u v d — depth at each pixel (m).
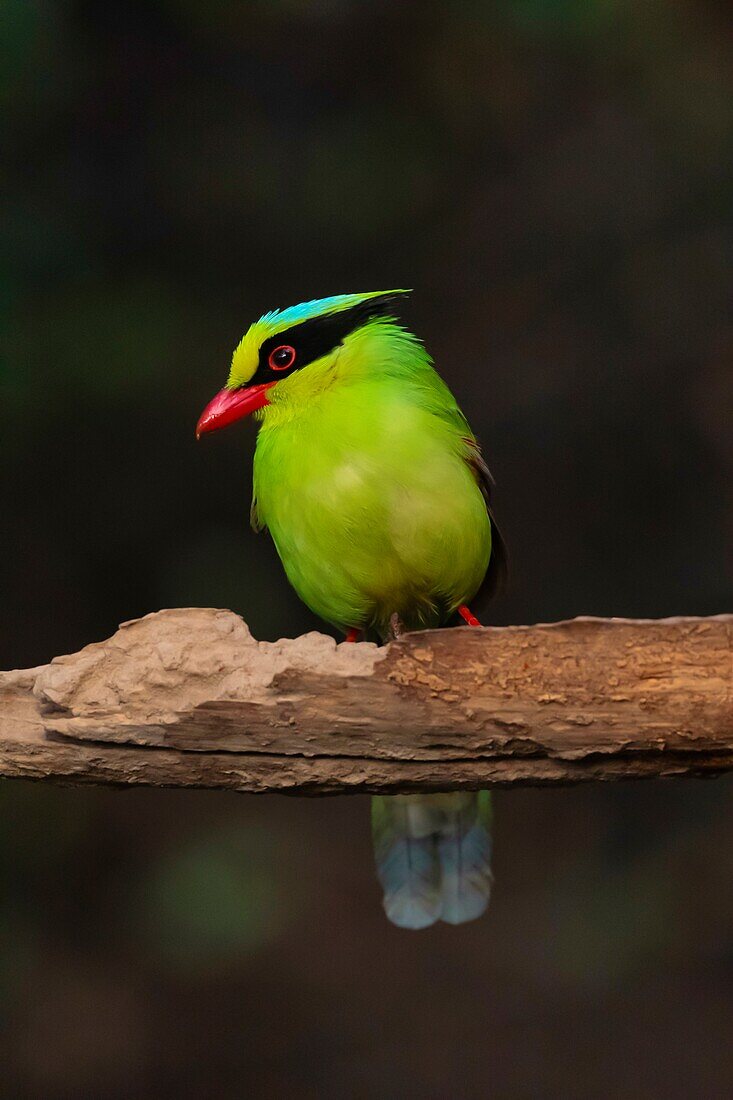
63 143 14.99
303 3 16.19
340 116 16.64
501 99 17.23
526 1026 13.23
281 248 16.19
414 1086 12.63
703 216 17.19
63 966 13.66
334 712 5.77
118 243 15.16
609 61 17.33
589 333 16.97
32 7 13.39
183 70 15.92
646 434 16.67
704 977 13.62
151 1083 12.64
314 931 14.19
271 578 15.61
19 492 15.23
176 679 5.83
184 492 15.59
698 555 16.38
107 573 15.53
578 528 16.53
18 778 6.04
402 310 16.83
